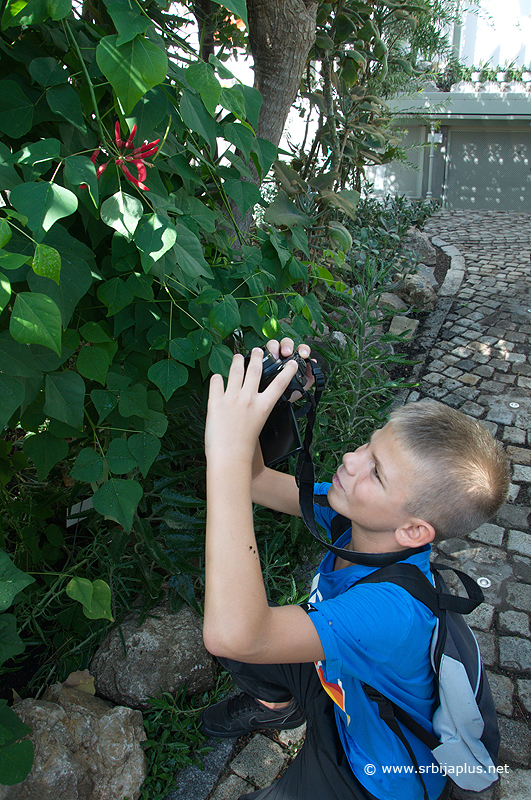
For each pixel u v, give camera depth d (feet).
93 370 4.32
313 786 4.00
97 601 4.73
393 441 3.38
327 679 3.15
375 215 19.42
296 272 5.33
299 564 7.84
